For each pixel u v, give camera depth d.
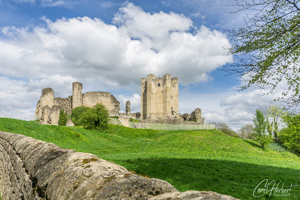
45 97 81.94
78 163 3.12
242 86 8.99
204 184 11.71
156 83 87.00
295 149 36.31
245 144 37.31
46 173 3.43
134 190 1.99
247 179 13.46
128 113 94.56
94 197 2.13
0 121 27.33
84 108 71.94
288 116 10.41
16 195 5.56
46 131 31.52
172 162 17.31
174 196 1.71
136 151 31.20
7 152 8.27
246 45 8.52
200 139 38.16
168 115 82.75
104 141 36.97
